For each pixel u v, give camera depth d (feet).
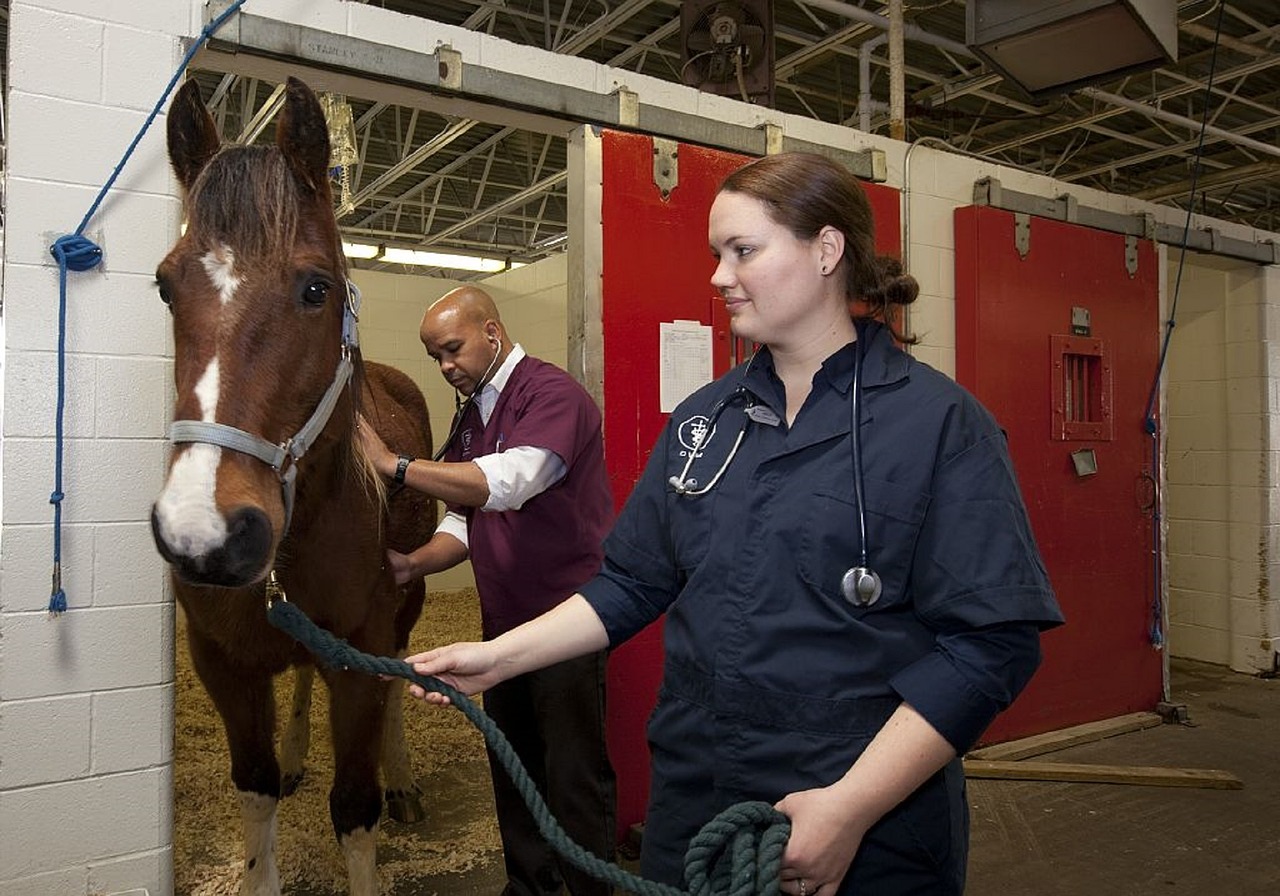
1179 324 15.81
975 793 9.58
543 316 18.24
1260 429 14.66
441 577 19.74
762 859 2.69
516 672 3.59
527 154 19.99
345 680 5.78
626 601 3.77
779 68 14.61
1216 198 22.20
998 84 15.67
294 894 7.15
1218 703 13.00
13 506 6.01
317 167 4.30
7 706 6.00
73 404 6.19
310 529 5.16
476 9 13.10
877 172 10.08
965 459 3.05
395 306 19.43
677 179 8.60
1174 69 15.12
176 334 3.96
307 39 6.79
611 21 12.39
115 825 6.31
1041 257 11.14
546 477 5.84
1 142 6.20
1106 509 11.70
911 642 3.10
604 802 6.05
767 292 3.23
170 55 6.46
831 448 3.20
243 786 5.96
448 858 7.79
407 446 7.93
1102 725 11.48
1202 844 8.34
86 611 6.22
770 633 3.14
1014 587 2.89
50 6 6.09
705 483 3.45
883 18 12.25
